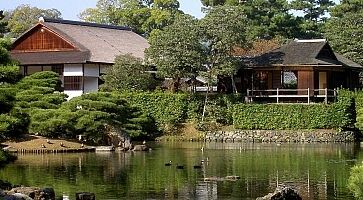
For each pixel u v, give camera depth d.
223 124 67.44
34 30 78.88
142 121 63.56
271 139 63.50
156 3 118.25
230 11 68.25
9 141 52.50
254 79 71.75
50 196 30.53
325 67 68.44
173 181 36.38
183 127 67.56
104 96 58.69
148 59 71.12
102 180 36.72
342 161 45.16
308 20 101.50
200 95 68.88
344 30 80.69
